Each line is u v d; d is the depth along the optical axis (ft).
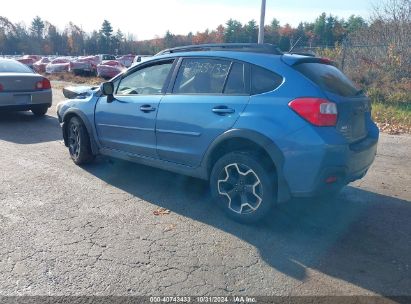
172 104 13.78
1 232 11.53
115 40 297.33
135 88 15.62
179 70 14.16
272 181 11.76
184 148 13.58
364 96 13.37
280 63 11.98
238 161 12.17
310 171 10.98
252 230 12.10
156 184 16.03
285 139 11.12
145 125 14.69
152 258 10.34
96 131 17.07
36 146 21.93
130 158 15.89
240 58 12.71
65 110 18.43
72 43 308.19
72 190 15.12
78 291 8.89
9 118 30.81
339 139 10.96
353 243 11.40
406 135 26.96
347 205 14.32
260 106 11.69
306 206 14.07
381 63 45.50
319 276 9.68
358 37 51.26
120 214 13.05
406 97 38.91
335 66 13.75
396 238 11.76
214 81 13.10
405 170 18.95
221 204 12.95
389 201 14.83
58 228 11.89
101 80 70.95
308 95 11.09
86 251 10.59
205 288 9.12
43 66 101.24
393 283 9.43
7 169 17.52
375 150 13.29
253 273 9.76
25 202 13.80
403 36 47.09
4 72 28.55
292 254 10.71
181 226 12.28
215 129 12.48
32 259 10.13
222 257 10.48
